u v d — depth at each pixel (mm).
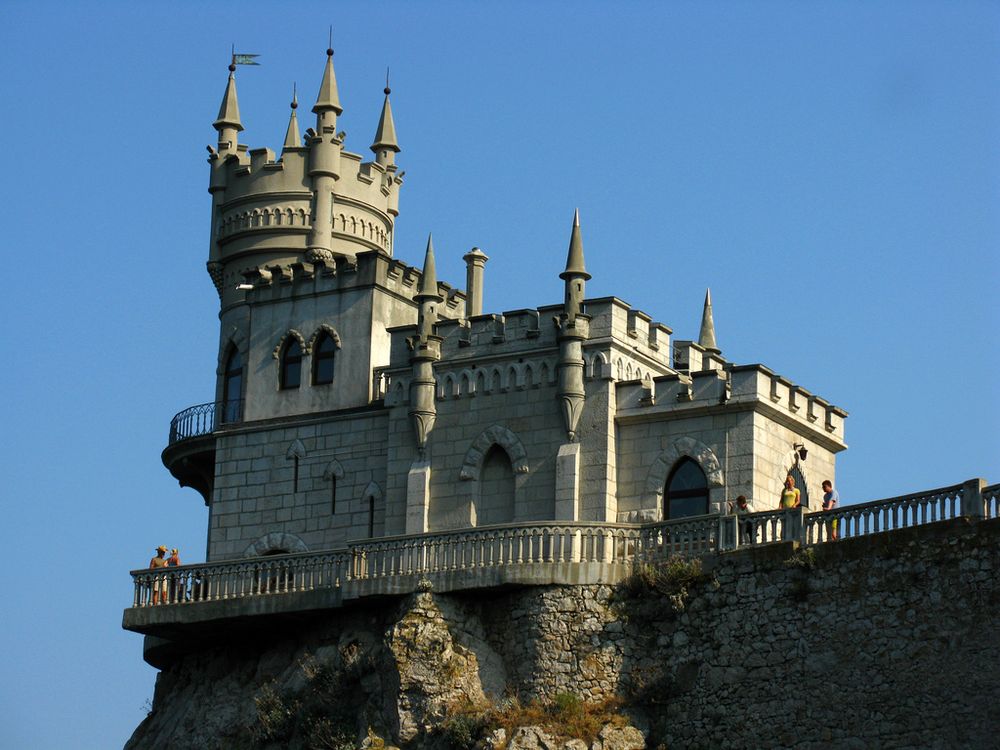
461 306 78750
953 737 55594
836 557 59156
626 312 69625
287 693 67688
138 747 72688
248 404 75438
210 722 70000
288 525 73250
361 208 80688
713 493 66375
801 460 69250
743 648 60344
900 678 57000
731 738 59781
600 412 68062
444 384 70875
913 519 58344
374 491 71750
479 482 69625
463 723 61812
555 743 60406
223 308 78812
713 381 67000
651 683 61531
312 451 73500
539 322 69812
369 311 73938
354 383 73562
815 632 59031
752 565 60906
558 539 64000
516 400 69500
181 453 77875
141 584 71125
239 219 80000
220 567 70125
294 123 81438
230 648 71750
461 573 64562
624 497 67562
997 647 55312
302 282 75562
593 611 62969
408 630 63906
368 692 65312
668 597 62000
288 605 67938
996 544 56031
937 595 56844
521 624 63625
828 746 57875
